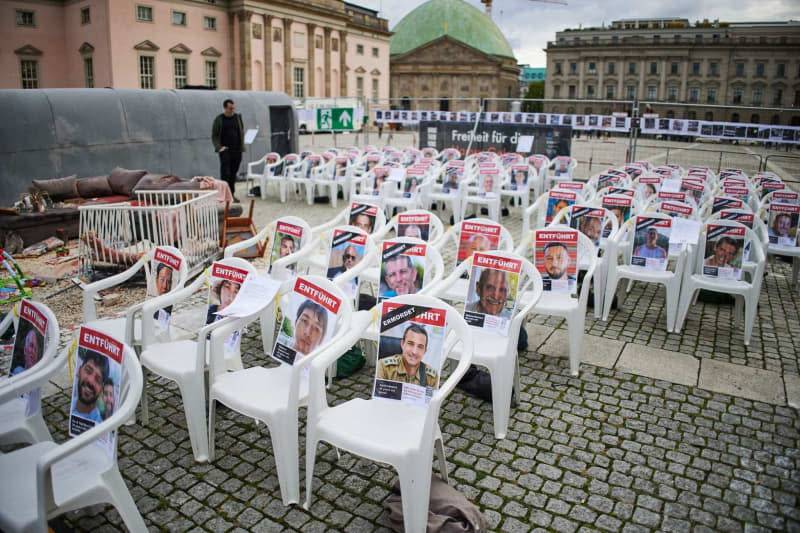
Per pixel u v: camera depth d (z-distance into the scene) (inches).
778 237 261.4
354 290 187.6
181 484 127.8
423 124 636.1
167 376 134.3
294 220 209.0
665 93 2819.9
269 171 499.2
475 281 159.0
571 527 115.0
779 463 136.4
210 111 565.9
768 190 347.6
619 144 861.8
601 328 218.4
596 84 2977.4
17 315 128.3
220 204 339.0
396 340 122.5
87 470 99.5
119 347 100.2
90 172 465.7
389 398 122.3
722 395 168.2
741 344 205.2
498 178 381.4
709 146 741.3
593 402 163.8
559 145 581.6
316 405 114.9
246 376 133.1
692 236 209.2
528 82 5329.7
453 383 109.7
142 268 264.8
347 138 1379.2
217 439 145.3
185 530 113.8
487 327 155.5
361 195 372.5
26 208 328.2
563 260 185.9
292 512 119.2
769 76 2603.3
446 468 125.3
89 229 267.9
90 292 163.6
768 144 695.7
